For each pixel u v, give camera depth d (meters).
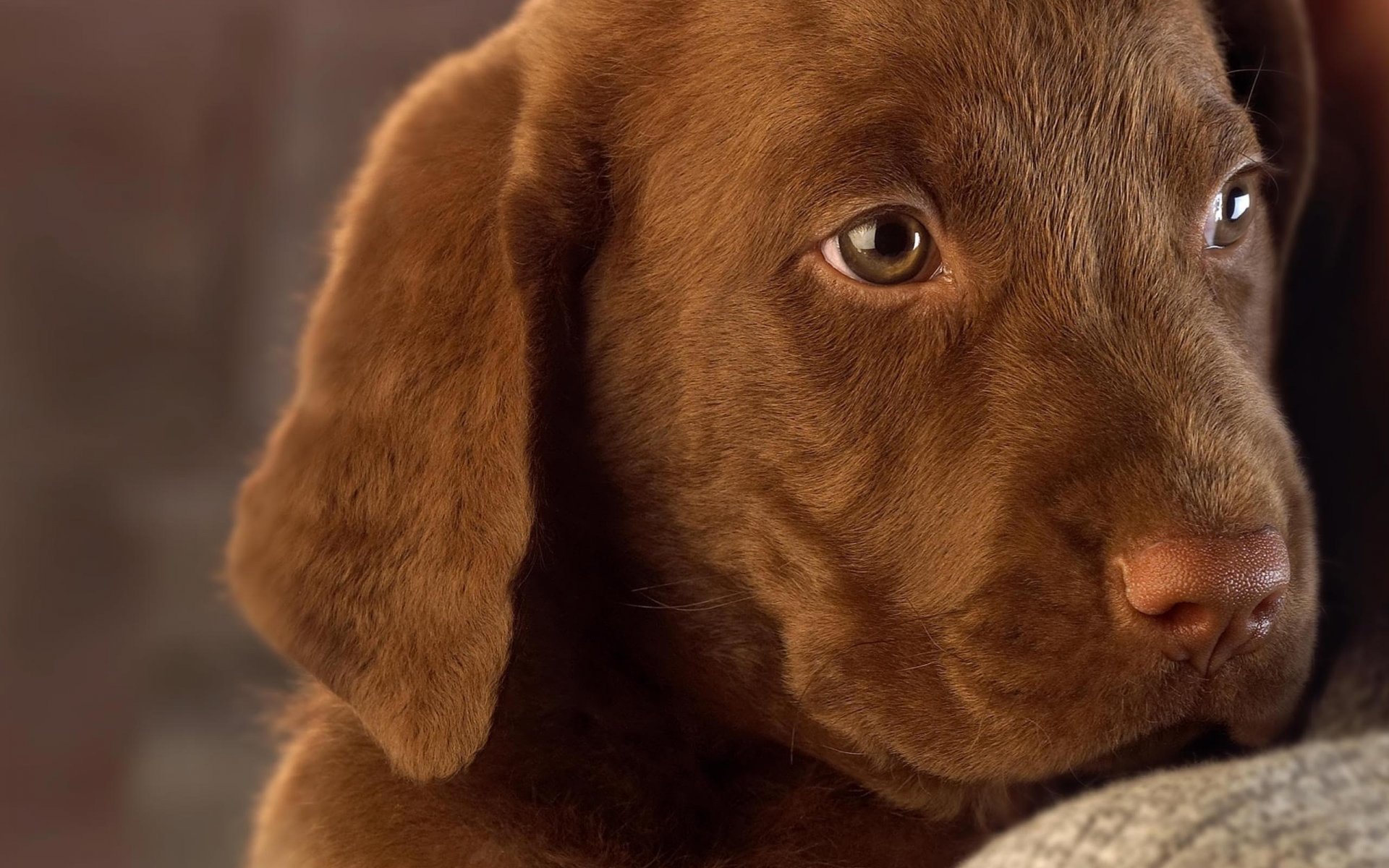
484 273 0.49
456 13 0.99
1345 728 0.48
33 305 0.99
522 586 0.49
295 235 1.02
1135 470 0.46
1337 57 0.52
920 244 0.48
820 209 0.48
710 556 0.50
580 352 0.51
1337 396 0.52
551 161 0.50
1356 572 0.50
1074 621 0.46
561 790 0.49
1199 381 0.47
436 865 0.48
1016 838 0.41
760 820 0.50
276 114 1.03
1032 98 0.48
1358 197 0.52
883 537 0.48
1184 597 0.45
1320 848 0.39
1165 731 0.46
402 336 0.49
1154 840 0.39
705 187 0.49
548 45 0.52
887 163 0.48
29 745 0.90
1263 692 0.46
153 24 1.01
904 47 0.48
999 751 0.47
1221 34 0.52
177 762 0.88
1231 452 0.46
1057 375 0.47
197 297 1.02
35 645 0.94
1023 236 0.48
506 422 0.48
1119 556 0.46
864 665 0.48
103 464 0.99
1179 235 0.48
